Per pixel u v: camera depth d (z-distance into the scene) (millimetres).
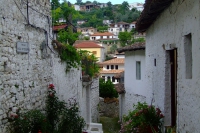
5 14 6098
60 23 15391
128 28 102500
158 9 8227
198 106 5695
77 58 12352
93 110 18391
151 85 10609
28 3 7480
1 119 5758
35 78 7891
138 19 9859
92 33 93750
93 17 112750
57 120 8750
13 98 6395
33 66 7758
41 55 8422
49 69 9172
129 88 16734
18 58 6758
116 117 22656
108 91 27172
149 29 10914
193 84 6004
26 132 6371
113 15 117812
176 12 7207
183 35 6664
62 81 10734
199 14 5570
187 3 6332
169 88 8523
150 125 8242
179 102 7117
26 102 7168
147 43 11453
